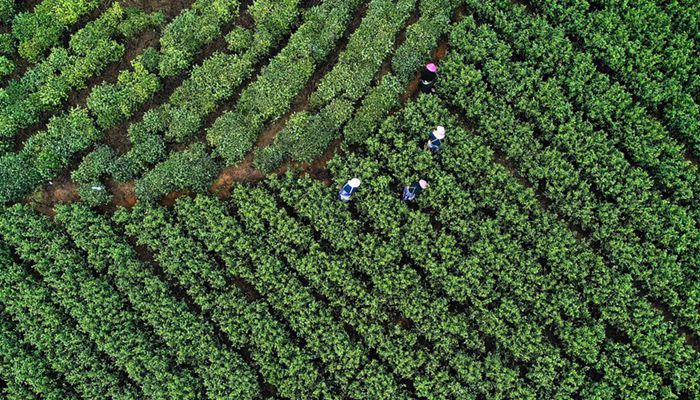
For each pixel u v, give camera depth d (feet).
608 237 72.33
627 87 77.00
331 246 74.13
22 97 77.41
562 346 70.85
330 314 71.77
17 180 74.02
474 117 75.82
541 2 79.00
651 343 68.85
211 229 73.20
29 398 70.90
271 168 74.90
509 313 70.49
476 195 73.97
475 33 77.51
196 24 79.20
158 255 73.67
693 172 72.95
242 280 74.28
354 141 75.10
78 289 72.69
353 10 80.48
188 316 71.92
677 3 78.13
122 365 71.51
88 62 78.18
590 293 70.79
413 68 76.28
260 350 71.46
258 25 79.25
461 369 69.26
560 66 76.28
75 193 75.51
